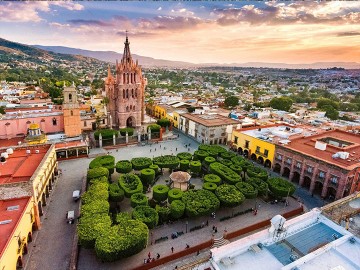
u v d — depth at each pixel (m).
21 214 39.47
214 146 83.69
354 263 23.97
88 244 38.88
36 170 48.91
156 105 137.50
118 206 54.38
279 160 72.50
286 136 79.81
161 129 100.50
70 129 88.31
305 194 63.38
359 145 70.56
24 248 40.41
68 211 51.97
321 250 25.17
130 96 107.88
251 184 59.53
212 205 49.75
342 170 56.47
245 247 26.09
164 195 54.53
